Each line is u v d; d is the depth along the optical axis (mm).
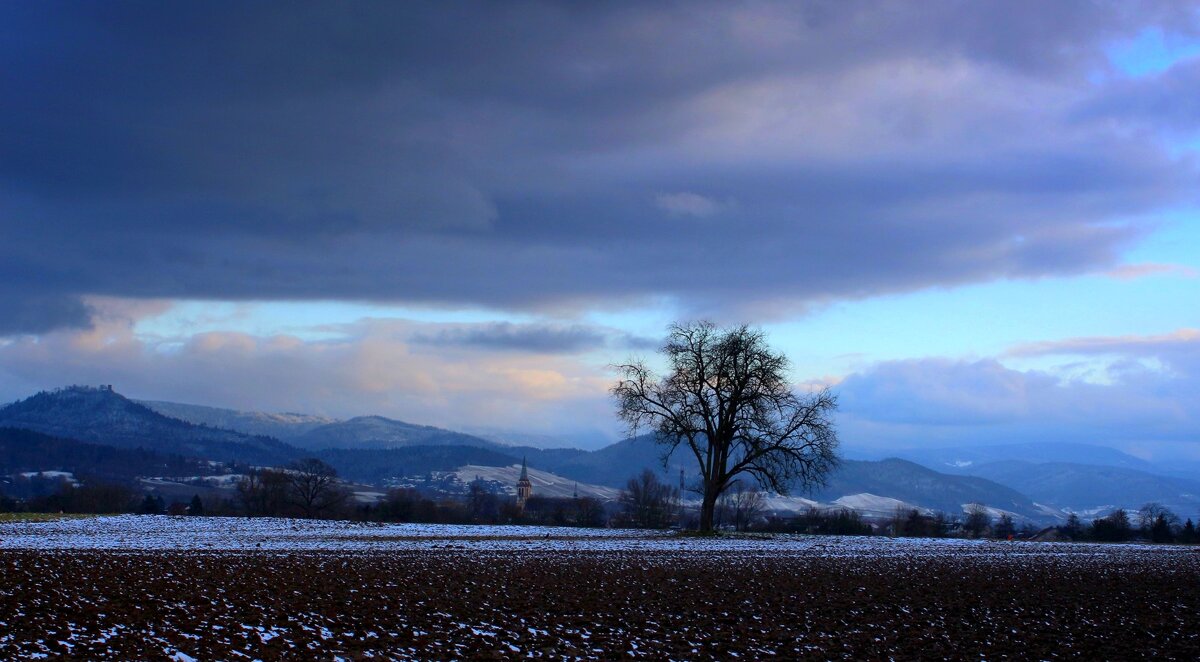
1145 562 54938
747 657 23188
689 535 69188
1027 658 24453
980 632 27906
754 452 68875
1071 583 41469
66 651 19656
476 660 21266
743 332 69500
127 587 29984
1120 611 33156
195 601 27516
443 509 145500
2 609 24094
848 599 33812
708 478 70938
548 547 53625
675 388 70438
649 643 24250
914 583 39500
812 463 68750
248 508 127438
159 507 140000
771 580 39031
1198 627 30125
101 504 147500
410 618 26219
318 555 44000
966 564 49781
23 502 143750
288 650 21203
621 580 37219
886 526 137625
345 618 25641
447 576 36562
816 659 23312
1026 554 59625
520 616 27484
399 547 50219
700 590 35000
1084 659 24656
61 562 36719
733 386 69188
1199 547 75312
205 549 45812
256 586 31531
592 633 25266
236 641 21703
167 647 20734
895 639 26328
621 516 121500
